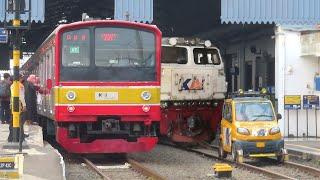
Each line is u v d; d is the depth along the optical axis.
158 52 16.36
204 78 22.58
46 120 20.14
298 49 24.00
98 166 15.92
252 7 23.03
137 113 16.05
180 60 22.36
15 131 15.16
